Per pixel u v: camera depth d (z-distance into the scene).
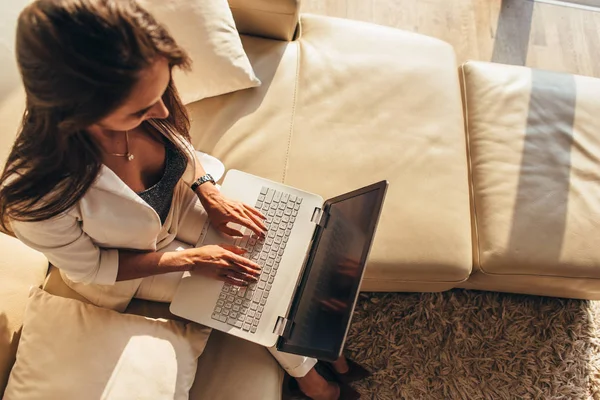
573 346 1.60
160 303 1.22
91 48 0.64
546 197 1.39
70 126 0.71
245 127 1.39
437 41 1.58
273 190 1.27
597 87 1.54
